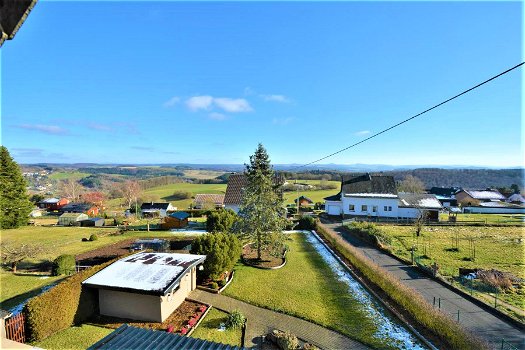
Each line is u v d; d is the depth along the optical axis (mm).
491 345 11281
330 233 31328
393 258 25375
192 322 14633
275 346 12836
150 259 18500
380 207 46312
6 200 43344
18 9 2650
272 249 24656
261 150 25469
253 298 17516
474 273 20344
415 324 14227
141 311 15172
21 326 12812
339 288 18953
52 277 21453
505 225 39938
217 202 63250
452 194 73375
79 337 13453
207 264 19453
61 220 47594
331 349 12562
